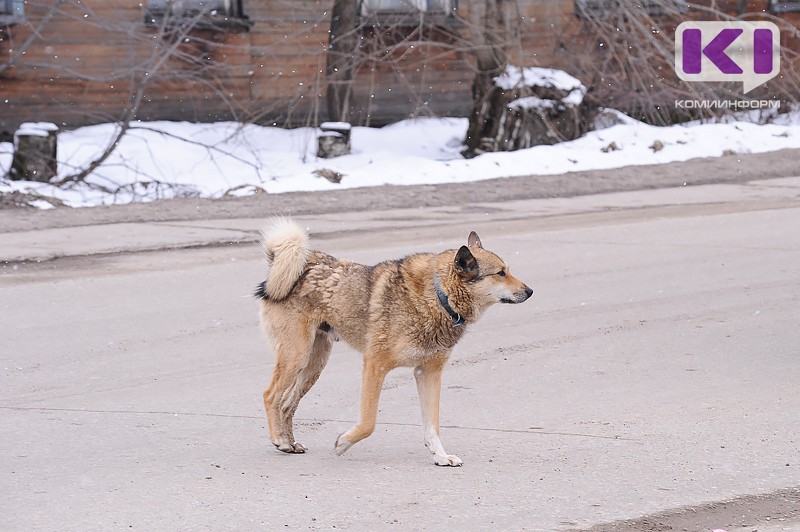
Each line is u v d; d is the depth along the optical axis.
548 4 34.03
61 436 7.80
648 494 6.60
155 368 9.86
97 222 18.34
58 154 25.23
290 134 30.59
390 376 9.91
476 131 29.62
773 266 15.21
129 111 26.16
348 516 6.17
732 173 25.98
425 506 6.36
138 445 7.62
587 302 12.98
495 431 8.09
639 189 23.81
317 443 7.79
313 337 7.51
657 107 33.75
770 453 7.45
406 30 33.66
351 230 17.78
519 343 11.07
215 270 14.48
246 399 8.95
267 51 30.09
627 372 9.91
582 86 30.09
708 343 11.04
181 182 23.94
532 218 19.61
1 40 27.59
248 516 6.15
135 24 26.06
